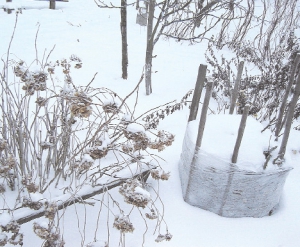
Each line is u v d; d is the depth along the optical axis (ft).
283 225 6.44
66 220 6.05
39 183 6.15
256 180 5.96
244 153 6.02
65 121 6.38
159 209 6.53
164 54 16.60
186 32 20.51
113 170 6.89
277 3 20.74
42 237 4.49
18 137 6.28
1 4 22.52
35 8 23.43
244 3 30.78
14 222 4.58
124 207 6.47
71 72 12.95
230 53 18.92
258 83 11.93
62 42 16.25
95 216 6.22
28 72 5.57
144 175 6.84
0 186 5.72
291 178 7.99
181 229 6.11
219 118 7.06
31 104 10.07
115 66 14.11
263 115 11.57
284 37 17.33
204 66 7.14
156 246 5.71
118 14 23.50
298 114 10.69
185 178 6.75
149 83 11.70
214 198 6.36
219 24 24.17
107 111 5.39
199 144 6.13
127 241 5.76
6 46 14.79
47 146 6.04
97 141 5.13
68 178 6.79
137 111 10.53
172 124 10.01
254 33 23.27
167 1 11.23
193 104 7.54
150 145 5.44
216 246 5.85
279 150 6.18
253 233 6.20
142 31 20.06
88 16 22.16
